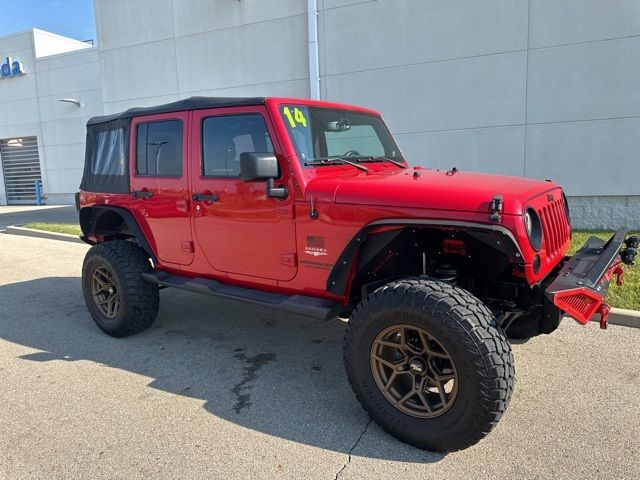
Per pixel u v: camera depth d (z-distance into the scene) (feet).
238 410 10.62
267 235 11.34
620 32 25.99
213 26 39.40
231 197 11.82
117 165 15.06
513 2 28.04
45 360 13.58
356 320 9.30
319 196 10.30
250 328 15.69
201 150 12.42
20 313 18.11
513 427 9.59
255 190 11.34
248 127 11.40
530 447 8.93
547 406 10.32
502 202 8.52
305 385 11.75
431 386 9.07
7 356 13.97
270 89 37.73
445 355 8.51
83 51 61.52
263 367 12.79
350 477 8.29
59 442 9.55
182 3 40.47
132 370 12.79
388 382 9.26
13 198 73.77
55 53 66.85
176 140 13.02
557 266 10.79
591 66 26.89
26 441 9.62
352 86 33.60
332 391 11.43
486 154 30.25
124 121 14.60
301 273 10.98
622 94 26.48
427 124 31.55
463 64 29.94
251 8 37.37
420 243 10.11
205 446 9.30
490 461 8.58
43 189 68.74
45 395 11.51
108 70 45.91
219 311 17.40
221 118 11.89
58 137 65.92
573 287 8.54
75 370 12.89
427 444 8.81
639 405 10.26
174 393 11.47
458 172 11.95
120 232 16.74
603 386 11.10
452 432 8.48
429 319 8.38
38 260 28.30
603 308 8.94
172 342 14.65
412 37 31.09
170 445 9.36
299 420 10.16
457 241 9.94
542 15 27.50
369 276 10.66
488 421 8.18
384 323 8.94
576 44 26.99
